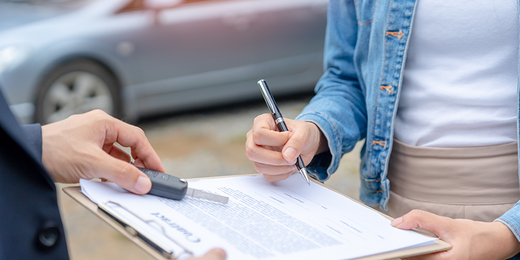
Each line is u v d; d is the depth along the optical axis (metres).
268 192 0.93
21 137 0.61
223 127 3.84
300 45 4.11
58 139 0.83
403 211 1.06
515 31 0.92
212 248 0.61
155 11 3.56
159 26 3.57
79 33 3.38
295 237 0.73
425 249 0.73
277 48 4.03
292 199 0.90
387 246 0.71
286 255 0.66
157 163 0.96
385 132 1.08
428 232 0.81
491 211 0.95
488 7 0.93
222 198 0.85
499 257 0.80
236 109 4.27
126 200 0.79
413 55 1.04
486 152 0.96
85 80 3.47
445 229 0.78
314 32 4.14
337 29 1.22
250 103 4.43
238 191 0.93
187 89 3.77
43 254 0.66
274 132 0.91
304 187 0.97
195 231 0.71
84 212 2.61
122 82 3.56
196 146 3.43
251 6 3.86
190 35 3.67
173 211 0.78
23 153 0.62
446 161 0.99
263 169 0.95
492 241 0.79
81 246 2.27
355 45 1.21
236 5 3.81
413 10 1.00
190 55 3.70
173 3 3.62
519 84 0.91
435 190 1.00
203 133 3.70
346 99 1.16
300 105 4.35
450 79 0.98
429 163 1.00
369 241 0.73
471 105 0.97
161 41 3.59
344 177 2.98
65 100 3.42
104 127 0.89
